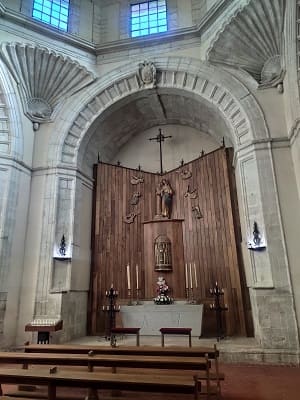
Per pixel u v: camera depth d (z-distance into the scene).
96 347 4.64
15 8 9.40
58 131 9.54
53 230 8.58
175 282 9.41
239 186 8.85
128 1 10.98
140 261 9.91
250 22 8.22
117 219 10.37
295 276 6.88
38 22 9.25
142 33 10.60
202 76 9.19
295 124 7.14
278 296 6.82
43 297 8.05
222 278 8.99
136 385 2.86
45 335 6.89
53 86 9.76
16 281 8.11
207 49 9.08
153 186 10.73
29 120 9.40
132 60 9.99
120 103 9.96
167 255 9.59
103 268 9.84
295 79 7.31
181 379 2.92
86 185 10.09
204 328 8.77
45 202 8.88
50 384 3.07
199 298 9.08
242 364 6.35
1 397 3.34
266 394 4.55
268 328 6.70
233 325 8.48
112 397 4.38
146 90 9.73
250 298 8.24
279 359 6.36
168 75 9.66
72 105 9.80
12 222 8.23
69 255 8.60
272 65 8.50
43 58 9.23
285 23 7.47
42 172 9.18
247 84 8.75
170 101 10.23
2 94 8.64
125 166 11.42
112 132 10.87
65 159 9.37
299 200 7.30
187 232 9.91
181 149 11.20
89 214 10.15
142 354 4.38
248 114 8.30
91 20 10.74
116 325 9.07
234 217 9.21
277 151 7.82
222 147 9.93
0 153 8.40
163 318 8.11
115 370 4.66
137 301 9.23
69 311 8.34
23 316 7.98
